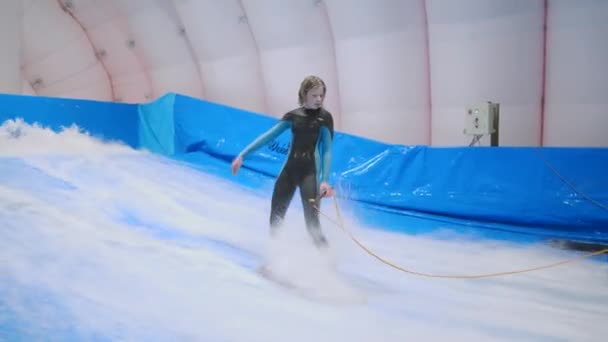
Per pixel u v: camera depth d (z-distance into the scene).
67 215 3.39
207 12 7.18
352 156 5.13
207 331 1.89
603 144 4.60
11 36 7.13
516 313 2.31
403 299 2.44
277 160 5.58
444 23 5.30
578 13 4.45
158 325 1.91
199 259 2.82
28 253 2.55
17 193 3.71
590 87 4.56
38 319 1.88
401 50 5.69
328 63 6.48
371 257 3.19
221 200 4.57
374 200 4.76
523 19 4.78
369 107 6.22
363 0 5.67
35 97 5.84
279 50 6.83
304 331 1.97
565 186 4.00
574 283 2.77
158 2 7.62
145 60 8.65
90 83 9.34
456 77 5.39
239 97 7.66
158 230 3.42
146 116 6.73
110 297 2.14
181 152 6.34
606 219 3.75
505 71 5.03
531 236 3.81
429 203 4.48
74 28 8.82
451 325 2.13
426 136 5.91
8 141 5.42
